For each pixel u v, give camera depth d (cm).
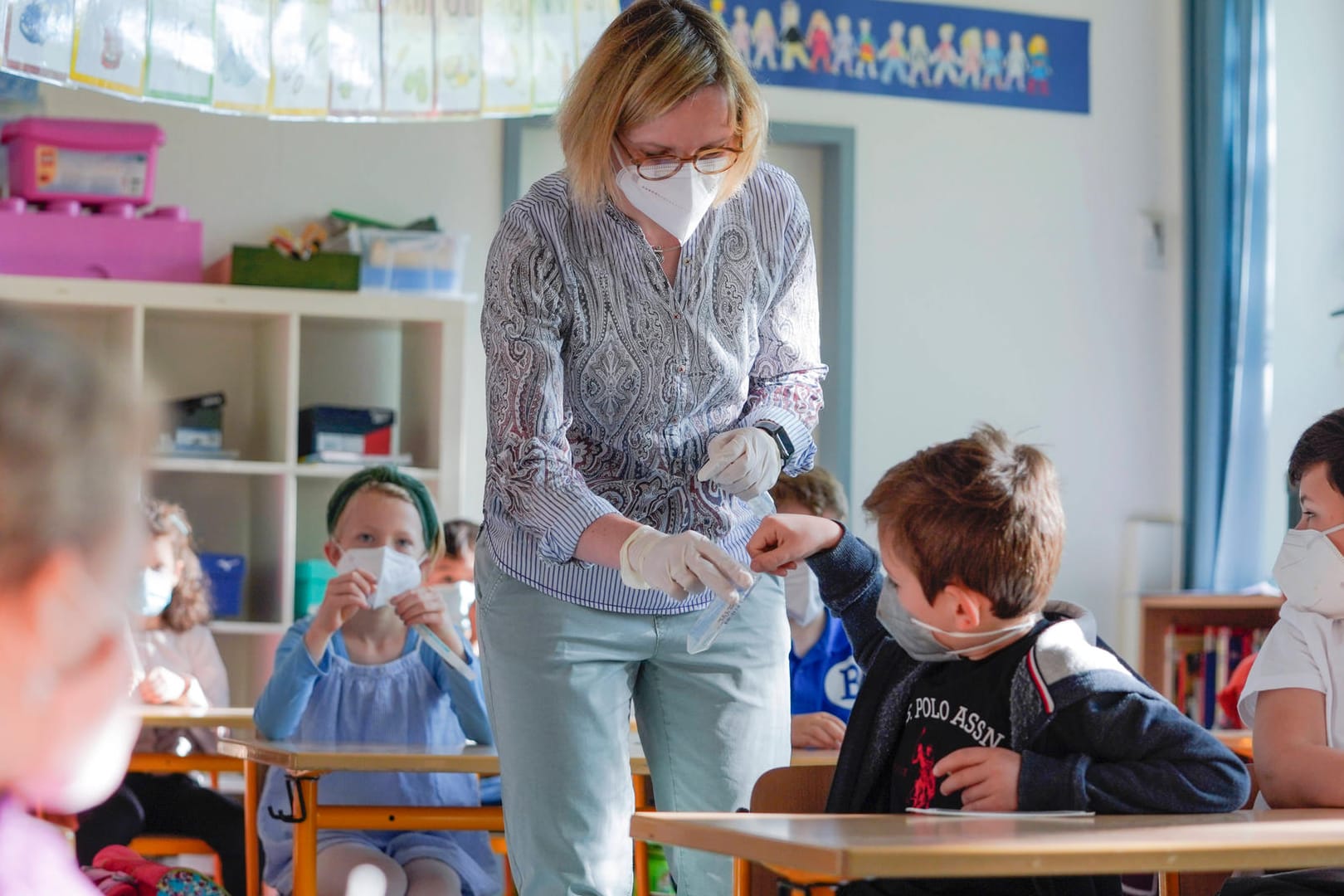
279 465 411
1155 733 139
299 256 417
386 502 282
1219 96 493
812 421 184
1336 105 509
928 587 146
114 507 43
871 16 499
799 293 186
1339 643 164
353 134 458
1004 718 146
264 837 260
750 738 182
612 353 173
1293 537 168
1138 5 524
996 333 508
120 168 410
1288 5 507
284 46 293
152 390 45
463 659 259
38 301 394
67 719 45
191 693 322
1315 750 156
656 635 176
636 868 246
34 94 426
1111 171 520
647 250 172
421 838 259
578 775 173
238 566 414
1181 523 508
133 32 275
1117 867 108
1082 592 511
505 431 169
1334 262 504
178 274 411
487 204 469
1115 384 518
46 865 49
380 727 260
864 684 159
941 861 104
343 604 249
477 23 306
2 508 41
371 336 462
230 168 448
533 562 174
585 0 310
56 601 43
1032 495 146
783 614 188
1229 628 470
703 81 163
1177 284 522
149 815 315
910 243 501
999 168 510
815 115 493
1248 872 171
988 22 510
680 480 179
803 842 107
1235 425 488
